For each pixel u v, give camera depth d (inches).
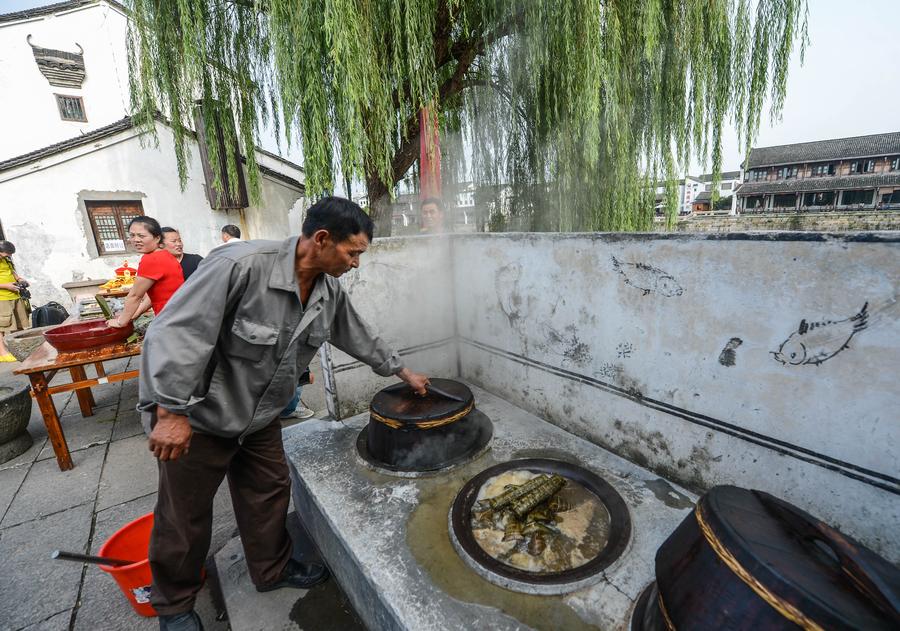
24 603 81.3
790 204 1705.2
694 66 176.9
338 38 124.3
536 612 54.1
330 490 80.9
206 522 65.0
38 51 487.2
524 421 102.4
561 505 71.2
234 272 54.2
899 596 32.8
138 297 138.8
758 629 35.7
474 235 110.4
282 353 61.7
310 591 77.4
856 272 49.8
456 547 64.6
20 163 317.7
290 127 149.4
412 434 83.8
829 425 55.7
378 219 203.3
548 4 148.6
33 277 336.2
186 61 171.3
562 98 170.7
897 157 1470.2
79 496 116.1
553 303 93.0
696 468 73.2
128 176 358.6
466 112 207.2
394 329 113.0
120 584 71.9
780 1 175.2
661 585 45.5
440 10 168.6
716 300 64.4
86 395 168.2
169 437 52.0
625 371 81.3
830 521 57.9
